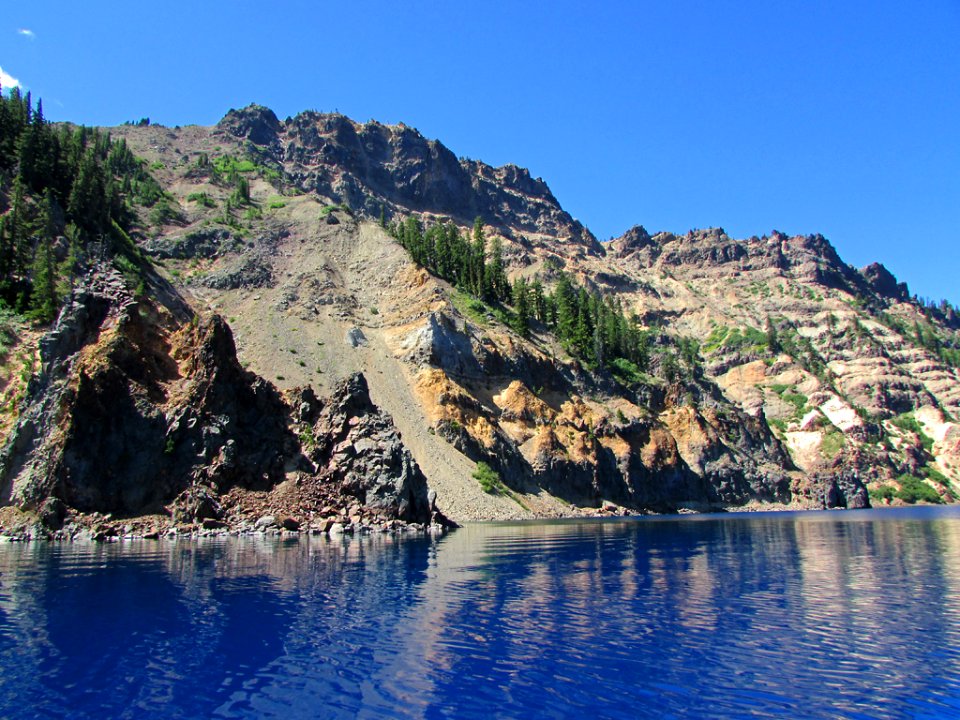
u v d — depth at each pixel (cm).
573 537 6731
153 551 4834
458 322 14825
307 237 18162
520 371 14650
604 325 19438
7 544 5300
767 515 12800
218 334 7112
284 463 6988
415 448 10825
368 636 2461
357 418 7588
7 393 6675
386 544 5594
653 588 3528
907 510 15438
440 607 2961
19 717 1694
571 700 1850
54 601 3000
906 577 3969
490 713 1752
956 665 2169
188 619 2678
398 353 13650
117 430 6238
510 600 3144
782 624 2706
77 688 1903
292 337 13300
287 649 2289
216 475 6425
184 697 1844
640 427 15212
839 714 1767
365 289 16338
